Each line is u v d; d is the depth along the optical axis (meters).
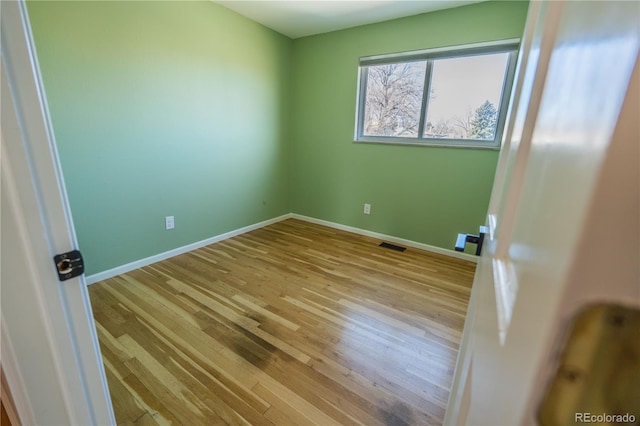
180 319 1.87
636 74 0.12
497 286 0.40
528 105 0.43
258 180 3.62
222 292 2.21
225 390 1.37
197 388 1.38
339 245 3.23
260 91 3.38
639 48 0.12
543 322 0.19
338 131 3.55
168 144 2.62
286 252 3.01
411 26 2.85
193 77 2.70
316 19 3.00
